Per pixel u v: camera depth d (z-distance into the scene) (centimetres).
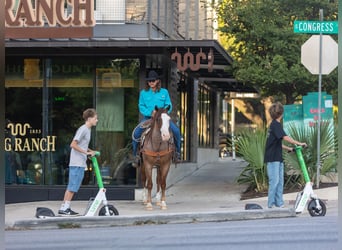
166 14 1794
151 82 1325
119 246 914
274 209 1187
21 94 1538
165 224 1142
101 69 1523
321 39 1391
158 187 1441
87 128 1162
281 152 1217
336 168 1530
